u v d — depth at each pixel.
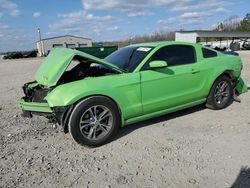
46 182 3.48
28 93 5.04
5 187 3.40
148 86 4.81
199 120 5.45
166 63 4.78
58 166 3.87
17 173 3.72
